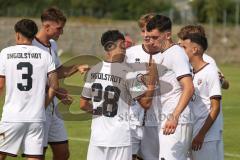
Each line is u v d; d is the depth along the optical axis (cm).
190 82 1694
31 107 1814
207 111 1800
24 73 1805
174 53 1723
